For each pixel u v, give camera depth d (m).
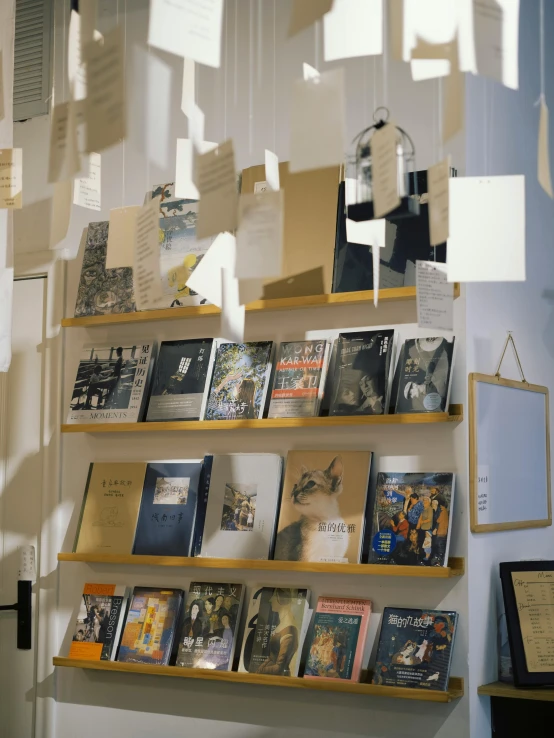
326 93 1.37
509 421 3.07
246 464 3.08
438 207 1.47
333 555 2.84
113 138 1.39
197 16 1.31
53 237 1.68
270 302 3.03
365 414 2.84
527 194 3.42
